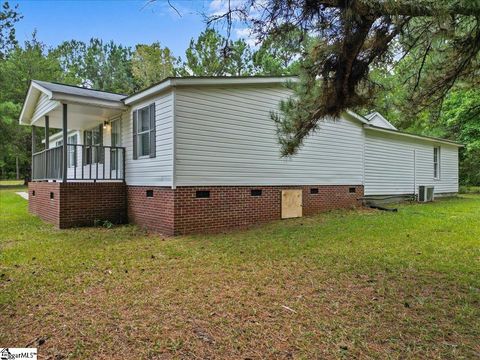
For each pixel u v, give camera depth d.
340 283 4.15
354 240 6.57
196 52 16.67
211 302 3.58
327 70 3.93
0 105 22.27
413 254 5.47
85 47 35.88
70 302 3.59
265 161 9.18
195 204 7.84
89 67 34.97
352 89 4.15
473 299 3.62
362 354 2.58
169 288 4.01
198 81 7.71
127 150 9.56
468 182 23.17
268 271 4.64
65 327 3.03
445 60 4.37
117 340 2.80
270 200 9.33
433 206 12.59
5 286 4.09
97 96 9.22
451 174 17.25
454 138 9.22
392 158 13.56
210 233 7.74
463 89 5.21
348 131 11.66
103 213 9.22
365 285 4.07
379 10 3.03
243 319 3.18
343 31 3.32
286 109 4.61
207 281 4.25
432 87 4.80
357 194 11.98
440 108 5.30
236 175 8.58
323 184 10.80
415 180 14.70
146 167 8.60
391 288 3.97
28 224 9.23
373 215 10.07
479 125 17.50
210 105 8.09
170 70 28.75
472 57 4.17
